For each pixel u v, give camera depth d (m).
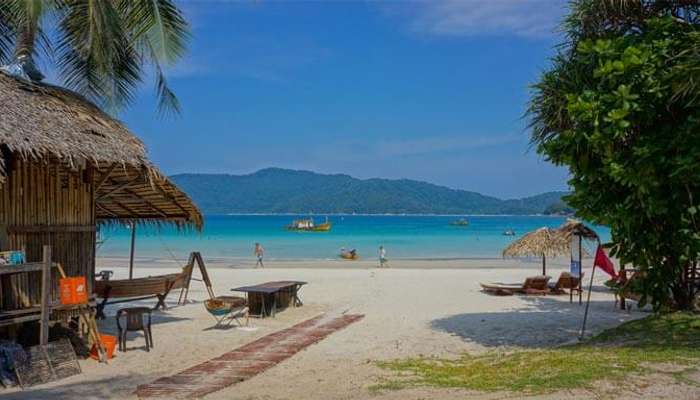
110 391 7.56
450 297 18.05
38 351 8.21
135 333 11.86
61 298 8.81
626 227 8.42
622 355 7.65
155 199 12.41
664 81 7.75
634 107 7.75
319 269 29.19
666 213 8.23
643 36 8.77
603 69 7.96
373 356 9.78
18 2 10.33
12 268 7.99
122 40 11.68
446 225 116.50
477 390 6.59
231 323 13.14
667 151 7.75
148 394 7.31
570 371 6.92
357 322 13.39
